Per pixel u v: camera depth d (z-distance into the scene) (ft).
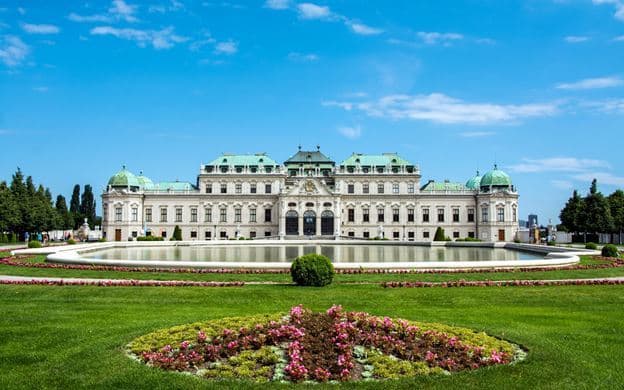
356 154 517.96
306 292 107.96
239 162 508.12
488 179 496.64
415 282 122.62
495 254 245.45
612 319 82.48
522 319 82.28
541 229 568.00
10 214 412.16
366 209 499.10
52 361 58.75
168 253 250.16
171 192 498.69
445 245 329.72
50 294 104.99
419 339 62.85
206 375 53.16
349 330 61.67
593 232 466.70
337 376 52.34
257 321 68.39
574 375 54.08
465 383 51.42
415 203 497.46
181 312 86.89
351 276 134.10
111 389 50.31
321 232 475.72
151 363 56.90
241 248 299.58
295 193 478.18
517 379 52.60
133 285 118.11
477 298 102.01
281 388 49.75
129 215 488.44
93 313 85.81
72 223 639.35
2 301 97.66
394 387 50.26
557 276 138.41
